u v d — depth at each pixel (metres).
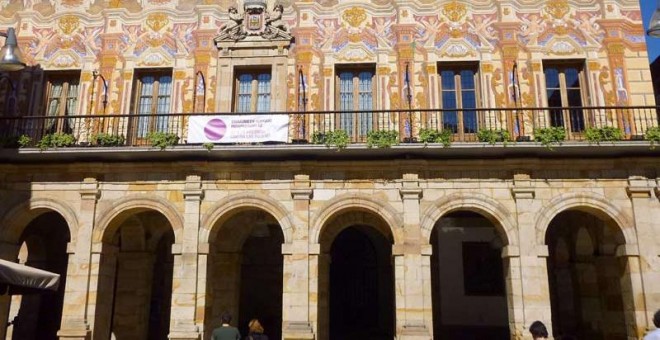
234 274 18.44
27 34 19.19
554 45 17.92
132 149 16.30
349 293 21.19
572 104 17.80
